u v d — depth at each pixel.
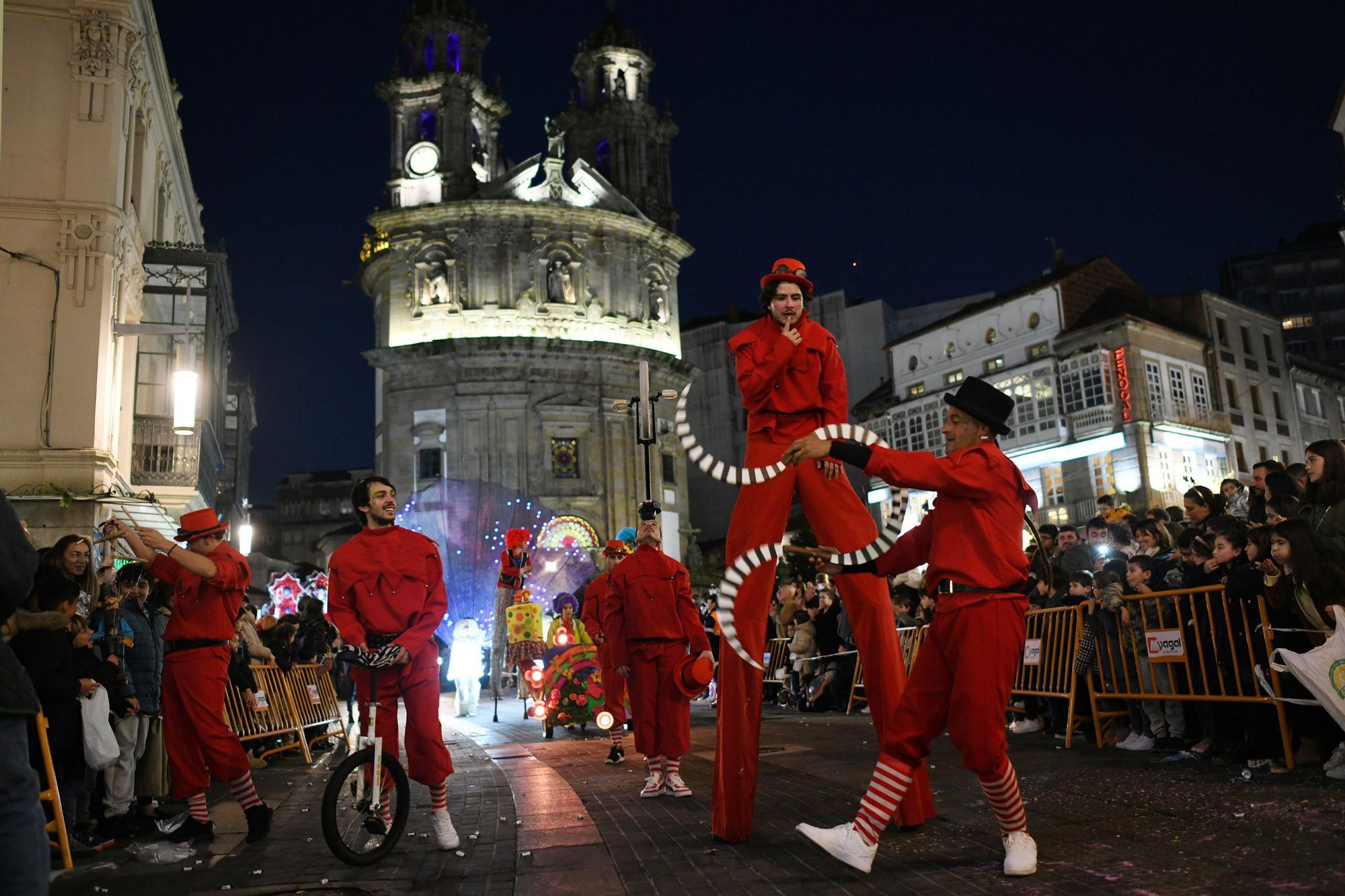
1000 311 37.78
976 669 4.30
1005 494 4.48
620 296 46.53
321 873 5.07
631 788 7.61
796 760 8.55
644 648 7.13
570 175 47.84
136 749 7.23
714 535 53.62
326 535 48.62
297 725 10.74
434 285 44.44
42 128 16.95
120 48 17.48
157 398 20.33
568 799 7.14
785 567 34.81
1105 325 33.91
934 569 4.50
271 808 6.85
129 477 18.50
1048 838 4.90
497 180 45.88
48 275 16.59
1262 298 68.44
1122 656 8.30
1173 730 7.87
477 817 6.55
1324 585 6.12
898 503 4.67
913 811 5.26
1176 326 35.94
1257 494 9.12
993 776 4.28
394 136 46.78
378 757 5.37
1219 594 7.29
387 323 45.62
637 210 48.03
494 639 16.02
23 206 16.61
